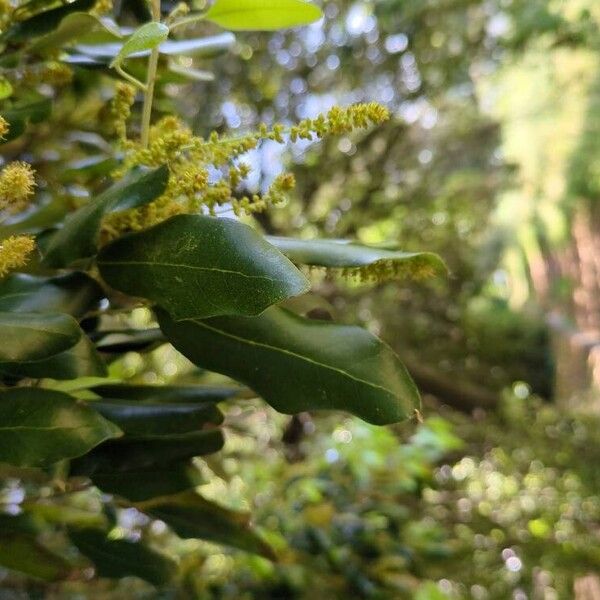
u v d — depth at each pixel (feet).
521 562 3.53
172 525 0.96
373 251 0.76
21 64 0.99
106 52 1.03
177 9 0.88
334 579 2.42
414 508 3.28
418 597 2.51
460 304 4.91
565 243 6.35
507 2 4.17
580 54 4.92
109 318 1.06
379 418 0.71
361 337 0.74
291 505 2.55
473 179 5.01
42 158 1.20
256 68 3.84
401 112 4.10
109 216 0.76
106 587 2.28
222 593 2.43
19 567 0.97
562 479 4.09
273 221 3.75
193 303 0.65
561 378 5.68
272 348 0.75
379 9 3.92
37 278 0.77
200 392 0.89
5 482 1.07
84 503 1.51
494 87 4.89
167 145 0.79
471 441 4.32
